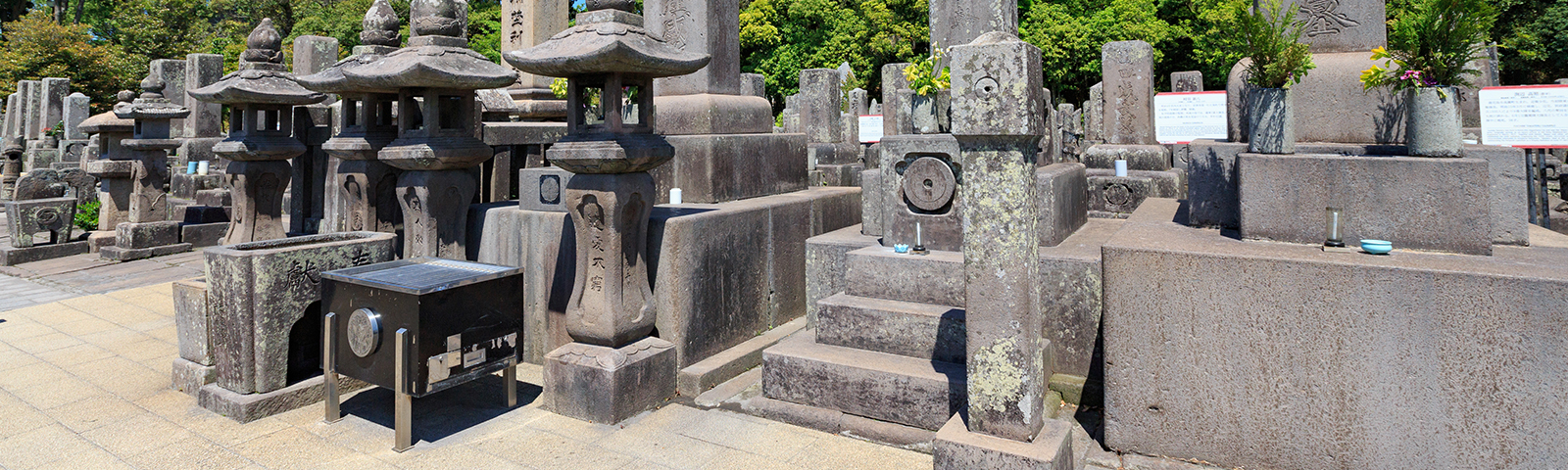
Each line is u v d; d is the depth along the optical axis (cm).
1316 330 317
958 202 502
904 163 527
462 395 476
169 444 390
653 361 452
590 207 439
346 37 3284
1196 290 339
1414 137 358
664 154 455
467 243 564
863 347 452
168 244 1030
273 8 3728
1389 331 305
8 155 1425
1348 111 472
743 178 646
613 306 439
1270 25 386
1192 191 446
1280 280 322
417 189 506
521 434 409
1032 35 2659
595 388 427
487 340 420
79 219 1232
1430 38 350
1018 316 317
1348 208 353
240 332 427
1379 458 311
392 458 373
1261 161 368
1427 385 301
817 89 1288
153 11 3175
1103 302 362
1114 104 891
